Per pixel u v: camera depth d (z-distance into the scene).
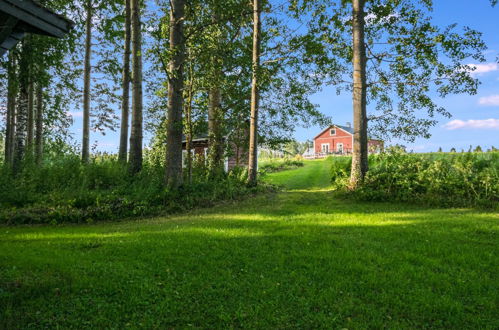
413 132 13.95
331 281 4.40
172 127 12.18
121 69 19.28
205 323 3.39
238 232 7.22
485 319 3.45
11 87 14.31
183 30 12.70
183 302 3.84
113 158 16.52
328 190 15.88
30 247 6.20
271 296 3.99
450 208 10.22
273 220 8.72
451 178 11.30
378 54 14.85
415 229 7.25
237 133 18.02
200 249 5.98
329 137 59.22
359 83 13.46
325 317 3.48
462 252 5.59
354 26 13.68
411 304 3.76
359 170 13.21
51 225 8.98
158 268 4.96
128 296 4.00
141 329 3.29
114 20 18.12
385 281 4.36
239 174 17.48
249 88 16.78
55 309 3.66
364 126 13.41
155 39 14.38
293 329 3.28
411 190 11.48
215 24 13.22
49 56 15.64
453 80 13.67
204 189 13.45
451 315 3.56
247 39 16.94
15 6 4.11
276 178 23.55
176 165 12.25
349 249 5.85
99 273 4.74
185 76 14.03
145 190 11.58
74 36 16.67
